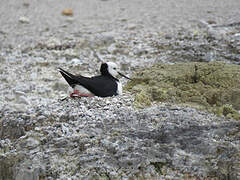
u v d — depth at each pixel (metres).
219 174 10.59
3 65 22.36
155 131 11.91
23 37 26.81
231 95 13.65
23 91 19.05
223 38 22.08
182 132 11.80
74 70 21.00
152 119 12.62
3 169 12.13
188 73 15.03
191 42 22.23
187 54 20.64
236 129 11.76
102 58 21.78
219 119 12.56
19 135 13.46
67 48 24.09
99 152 11.45
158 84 14.92
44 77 20.52
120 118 12.82
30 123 13.49
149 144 11.45
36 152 12.14
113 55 22.17
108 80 15.02
